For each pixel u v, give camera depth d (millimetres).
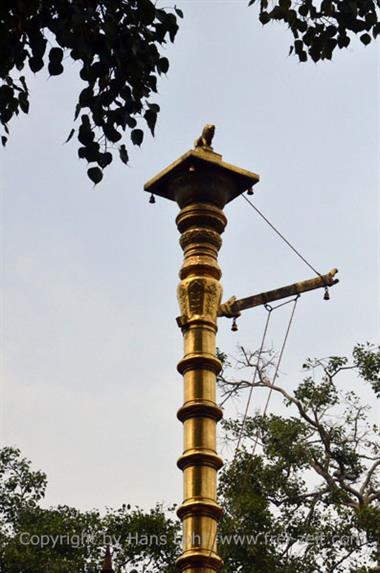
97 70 11578
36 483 28016
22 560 25438
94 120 11688
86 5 11492
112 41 11523
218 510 12680
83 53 11422
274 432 27484
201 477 12750
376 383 28797
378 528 25609
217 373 13375
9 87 11680
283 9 12891
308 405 28359
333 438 28203
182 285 13633
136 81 11648
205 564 12422
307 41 12953
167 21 11680
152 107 11727
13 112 11719
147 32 11719
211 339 13422
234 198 14352
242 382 26344
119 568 25250
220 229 13945
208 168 13914
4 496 27812
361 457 28234
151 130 11695
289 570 25281
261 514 24812
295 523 26297
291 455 27391
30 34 11352
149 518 25344
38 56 11375
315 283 14234
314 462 27688
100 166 11734
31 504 27797
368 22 12805
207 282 13594
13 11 11203
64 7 11398
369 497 27609
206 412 13031
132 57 11609
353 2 12695
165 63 11758
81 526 25953
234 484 25906
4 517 27594
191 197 13930
